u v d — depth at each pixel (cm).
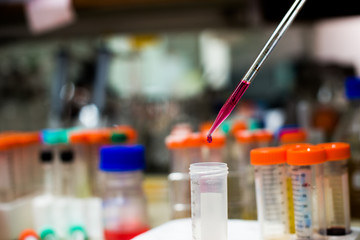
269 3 149
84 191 101
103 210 90
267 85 314
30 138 109
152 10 167
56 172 103
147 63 267
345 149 71
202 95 241
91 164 103
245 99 288
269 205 70
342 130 106
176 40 311
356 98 101
